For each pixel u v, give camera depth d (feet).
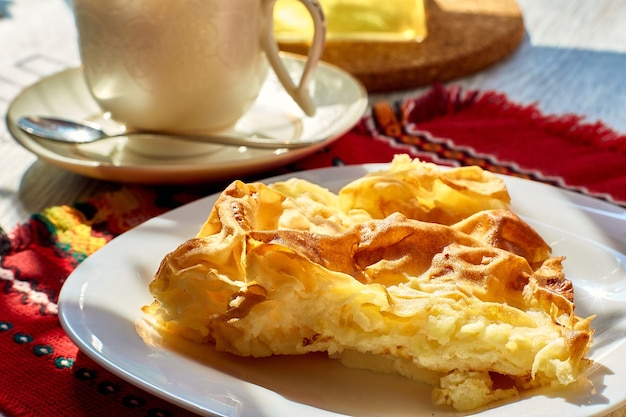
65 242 1.78
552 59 2.48
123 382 1.53
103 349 1.47
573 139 2.07
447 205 1.71
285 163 1.91
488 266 1.54
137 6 1.87
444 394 1.47
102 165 1.84
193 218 1.70
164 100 1.92
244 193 1.61
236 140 1.93
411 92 2.34
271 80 2.20
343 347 1.51
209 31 1.89
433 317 1.49
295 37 2.44
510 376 1.49
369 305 1.50
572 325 1.50
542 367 1.45
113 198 1.87
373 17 2.44
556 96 2.30
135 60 1.89
